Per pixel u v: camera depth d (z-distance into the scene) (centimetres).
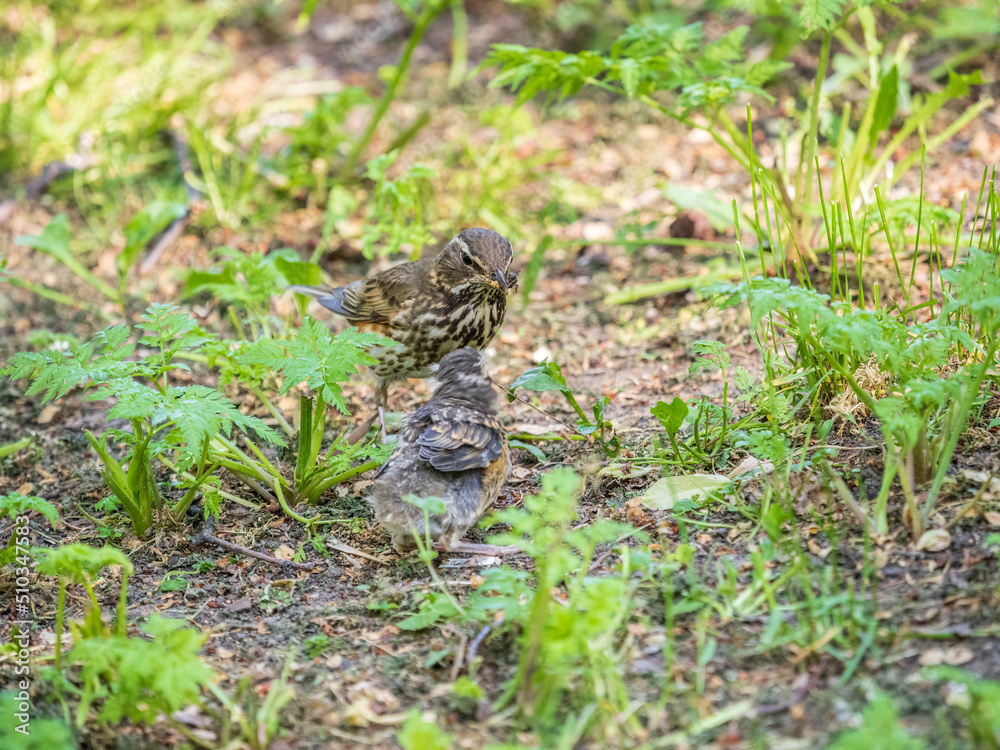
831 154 1443
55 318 1348
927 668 625
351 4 2214
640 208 1459
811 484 808
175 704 594
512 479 948
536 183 1570
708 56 1174
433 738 563
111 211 1582
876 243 1216
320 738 645
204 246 1489
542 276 1362
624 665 666
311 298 1187
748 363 1082
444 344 1045
